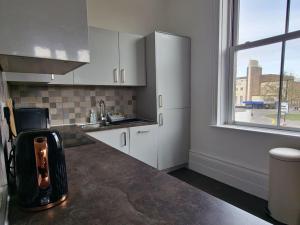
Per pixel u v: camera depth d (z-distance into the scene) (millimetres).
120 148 2449
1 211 530
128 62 2678
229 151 2537
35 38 634
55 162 646
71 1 696
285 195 1695
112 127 2410
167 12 3297
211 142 2762
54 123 2520
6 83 1660
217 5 2512
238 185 2438
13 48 602
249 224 531
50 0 654
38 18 635
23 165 612
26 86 2336
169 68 2783
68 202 659
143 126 2609
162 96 2750
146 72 2855
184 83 2951
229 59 2588
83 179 833
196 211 594
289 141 1930
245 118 2482
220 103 2637
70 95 2607
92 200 668
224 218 558
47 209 624
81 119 2701
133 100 3119
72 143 1457
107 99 2891
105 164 1012
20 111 1556
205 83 2768
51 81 1970
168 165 2893
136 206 626
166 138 2844
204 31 2719
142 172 905
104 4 2762
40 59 707
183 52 2896
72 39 707
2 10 578
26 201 614
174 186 764
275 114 2160
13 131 1006
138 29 3070
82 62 768
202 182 2633
